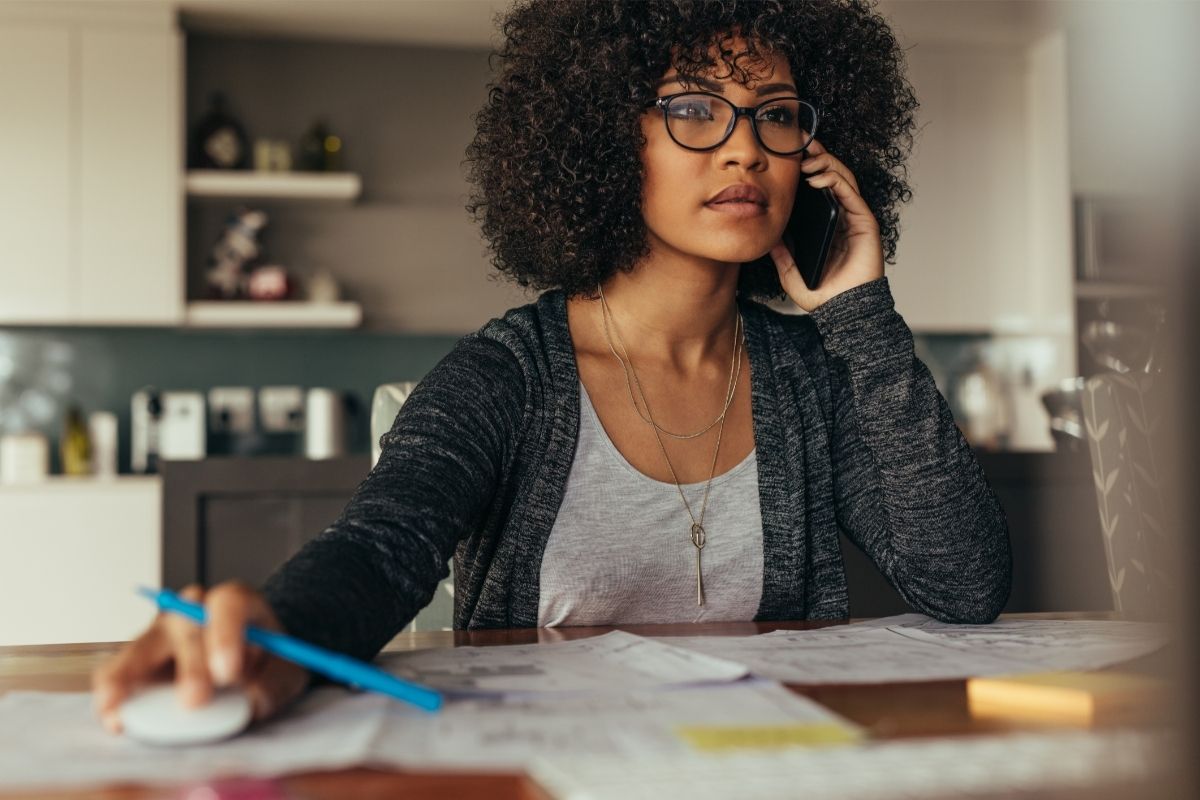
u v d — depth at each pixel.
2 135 4.00
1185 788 0.23
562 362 1.13
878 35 1.41
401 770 0.47
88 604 3.80
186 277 4.32
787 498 1.16
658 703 0.59
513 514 1.09
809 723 0.54
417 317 4.52
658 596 1.12
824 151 1.20
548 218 1.19
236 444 4.36
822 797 0.41
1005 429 4.79
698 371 1.19
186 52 4.37
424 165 4.54
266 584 0.69
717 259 1.11
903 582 1.09
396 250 4.51
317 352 4.49
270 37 4.43
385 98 4.52
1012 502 2.07
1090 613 1.11
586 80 1.16
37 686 0.70
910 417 1.10
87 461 4.14
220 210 4.37
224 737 0.50
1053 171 4.58
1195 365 0.17
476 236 4.55
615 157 1.14
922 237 4.66
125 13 4.08
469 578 1.13
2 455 3.98
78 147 4.04
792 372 1.22
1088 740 0.50
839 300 1.15
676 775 0.44
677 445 1.15
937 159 4.67
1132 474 1.24
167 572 2.19
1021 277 4.71
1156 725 0.27
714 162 1.09
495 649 0.80
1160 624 0.23
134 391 4.33
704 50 1.11
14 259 4.00
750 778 0.44
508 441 1.08
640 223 1.15
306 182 4.21
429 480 0.92
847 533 1.25
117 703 0.52
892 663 0.72
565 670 0.70
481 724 0.54
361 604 0.71
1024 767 0.45
